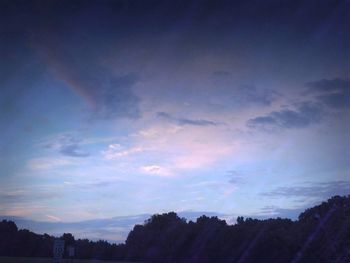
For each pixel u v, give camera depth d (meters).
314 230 85.12
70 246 38.78
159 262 134.50
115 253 144.62
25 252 105.94
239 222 111.12
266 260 95.19
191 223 128.50
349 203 83.06
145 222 149.88
